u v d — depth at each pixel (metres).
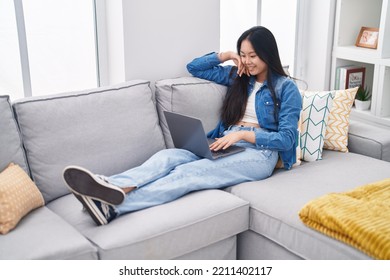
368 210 1.73
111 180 1.86
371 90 3.52
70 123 2.08
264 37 2.30
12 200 1.70
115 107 2.21
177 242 1.79
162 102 2.43
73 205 1.97
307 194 2.00
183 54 2.70
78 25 2.54
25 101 2.04
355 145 2.59
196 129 2.04
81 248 1.59
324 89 3.40
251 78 2.47
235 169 2.17
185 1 2.62
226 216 1.93
